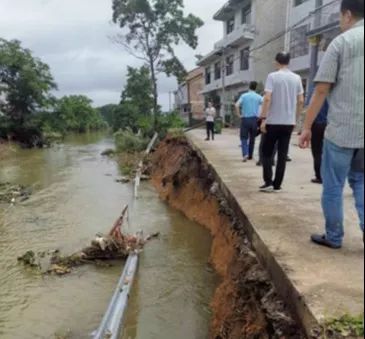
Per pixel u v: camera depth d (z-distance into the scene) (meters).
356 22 3.23
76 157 28.31
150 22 31.72
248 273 4.43
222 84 33.00
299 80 5.96
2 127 37.88
